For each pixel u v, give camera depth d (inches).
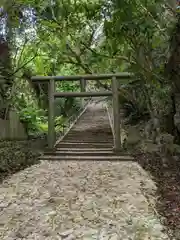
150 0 169.2
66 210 120.5
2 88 275.9
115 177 178.2
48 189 151.6
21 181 167.2
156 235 96.1
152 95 247.8
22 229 101.8
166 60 200.4
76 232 99.6
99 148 285.6
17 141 268.8
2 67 268.2
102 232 99.5
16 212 117.9
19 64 290.7
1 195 139.9
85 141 308.5
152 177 174.2
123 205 125.8
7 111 274.8
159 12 171.8
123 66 234.7
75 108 430.9
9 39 270.1
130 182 164.7
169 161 202.4
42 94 315.6
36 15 229.3
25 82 328.2
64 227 103.7
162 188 147.9
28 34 263.3
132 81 280.7
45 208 122.8
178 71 185.9
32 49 273.0
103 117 469.4
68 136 335.0
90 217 112.9
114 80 274.8
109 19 200.7
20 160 214.8
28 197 137.7
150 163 212.5
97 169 203.3
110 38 192.1
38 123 361.4
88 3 198.1
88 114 506.3
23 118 311.0
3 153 214.5
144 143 261.9
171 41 174.2
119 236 96.2
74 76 283.0
